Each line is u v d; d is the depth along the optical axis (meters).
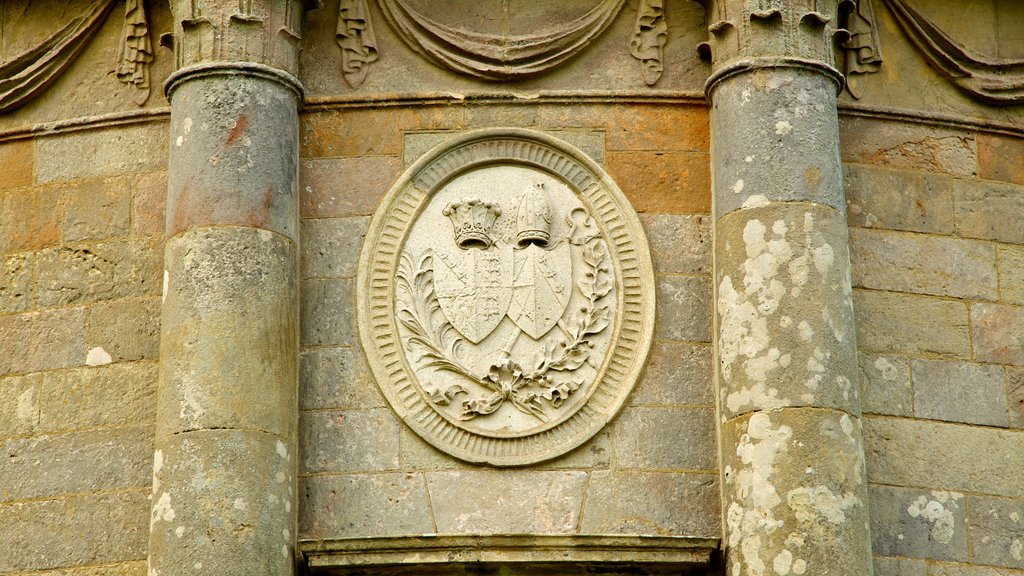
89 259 21.55
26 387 21.17
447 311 20.50
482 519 19.80
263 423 19.27
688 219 21.05
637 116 21.42
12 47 22.47
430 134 21.28
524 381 20.22
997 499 20.70
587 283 20.64
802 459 19.05
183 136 20.31
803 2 20.88
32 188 22.02
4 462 20.92
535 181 21.06
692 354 20.52
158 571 18.77
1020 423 21.11
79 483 20.62
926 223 21.66
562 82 21.53
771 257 19.77
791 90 20.41
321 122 21.31
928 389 20.95
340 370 20.39
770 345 19.48
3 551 20.55
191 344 19.42
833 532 18.83
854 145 21.73
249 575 18.69
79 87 22.20
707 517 19.92
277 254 19.95
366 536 19.52
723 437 19.73
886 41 22.23
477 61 21.45
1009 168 22.23
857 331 20.97
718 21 20.94
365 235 20.88
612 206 20.95
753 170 20.12
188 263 19.73
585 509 19.86
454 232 20.81
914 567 20.17
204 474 18.95
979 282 21.59
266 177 20.12
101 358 21.08
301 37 21.34
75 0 22.44
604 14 21.70
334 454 20.08
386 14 21.67
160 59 22.05
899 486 20.45
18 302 21.58
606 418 20.12
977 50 22.58
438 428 20.11
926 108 22.14
